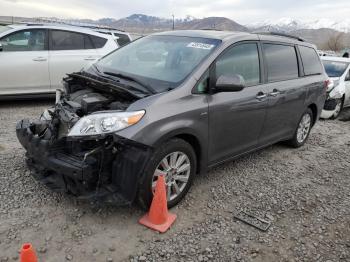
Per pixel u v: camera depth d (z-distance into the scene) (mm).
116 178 3377
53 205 3742
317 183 4949
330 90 9141
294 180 4969
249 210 4023
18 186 4070
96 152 3271
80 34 8141
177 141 3674
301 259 3281
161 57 4387
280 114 5297
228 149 4465
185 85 3814
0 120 6660
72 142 3459
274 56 5180
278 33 5750
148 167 3436
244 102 4426
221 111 4105
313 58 6305
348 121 9297
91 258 3045
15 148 5172
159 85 3828
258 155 5832
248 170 5152
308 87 5875
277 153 6012
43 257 3010
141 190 3463
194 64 4051
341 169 5566
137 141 3299
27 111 7426
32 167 3938
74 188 3449
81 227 3430
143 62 4430
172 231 3504
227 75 3922
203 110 3875
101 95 3914
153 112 3441
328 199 4484
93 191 3354
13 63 7414
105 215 3639
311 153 6191
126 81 4023
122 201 3363
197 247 3301
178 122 3611
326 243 3547
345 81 9789
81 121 3307
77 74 4391
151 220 3533
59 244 3180
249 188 4570
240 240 3463
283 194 4500
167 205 3787
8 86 7465
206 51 4199
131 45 5004
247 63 4621
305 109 6023
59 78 7879
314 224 3867
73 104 3697
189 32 4766
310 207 4234
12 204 3711
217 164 4391
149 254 3154
